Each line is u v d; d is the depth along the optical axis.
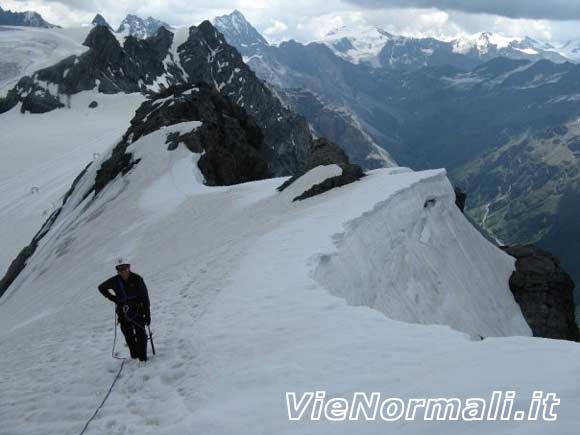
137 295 12.09
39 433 9.30
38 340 20.27
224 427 7.58
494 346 8.91
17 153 130.38
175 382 10.55
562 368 7.15
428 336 10.23
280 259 19.16
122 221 53.78
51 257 58.03
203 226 41.31
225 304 14.81
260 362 10.07
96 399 10.53
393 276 26.09
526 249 43.25
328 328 11.41
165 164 67.06
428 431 6.23
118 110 170.12
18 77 183.50
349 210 27.34
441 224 35.97
